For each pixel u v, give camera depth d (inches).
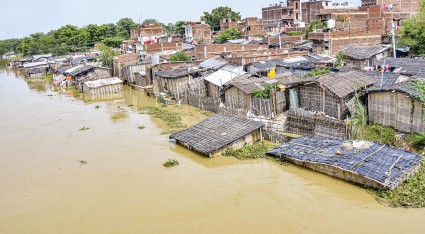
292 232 661.9
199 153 1083.9
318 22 2773.1
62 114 1775.3
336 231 650.2
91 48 4581.7
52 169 1055.0
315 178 847.7
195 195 829.8
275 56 2014.0
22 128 1550.2
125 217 759.1
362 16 2652.6
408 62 1390.3
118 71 2657.5
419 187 727.1
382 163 777.6
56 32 5162.4
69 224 751.1
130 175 968.3
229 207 765.3
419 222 643.5
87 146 1242.0
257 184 853.8
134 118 1592.0
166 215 754.2
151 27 3622.0
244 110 1304.1
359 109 1007.6
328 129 1014.4
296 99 1218.6
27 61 4232.3
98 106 1911.9
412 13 2881.4
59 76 2962.6
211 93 1658.5
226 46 2513.5
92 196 866.8
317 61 1825.8
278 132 1111.0
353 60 1753.2
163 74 1908.2
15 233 733.3
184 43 3302.2
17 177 1015.0
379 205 707.4
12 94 2529.5
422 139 877.8
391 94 954.7
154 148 1167.0
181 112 1612.9
